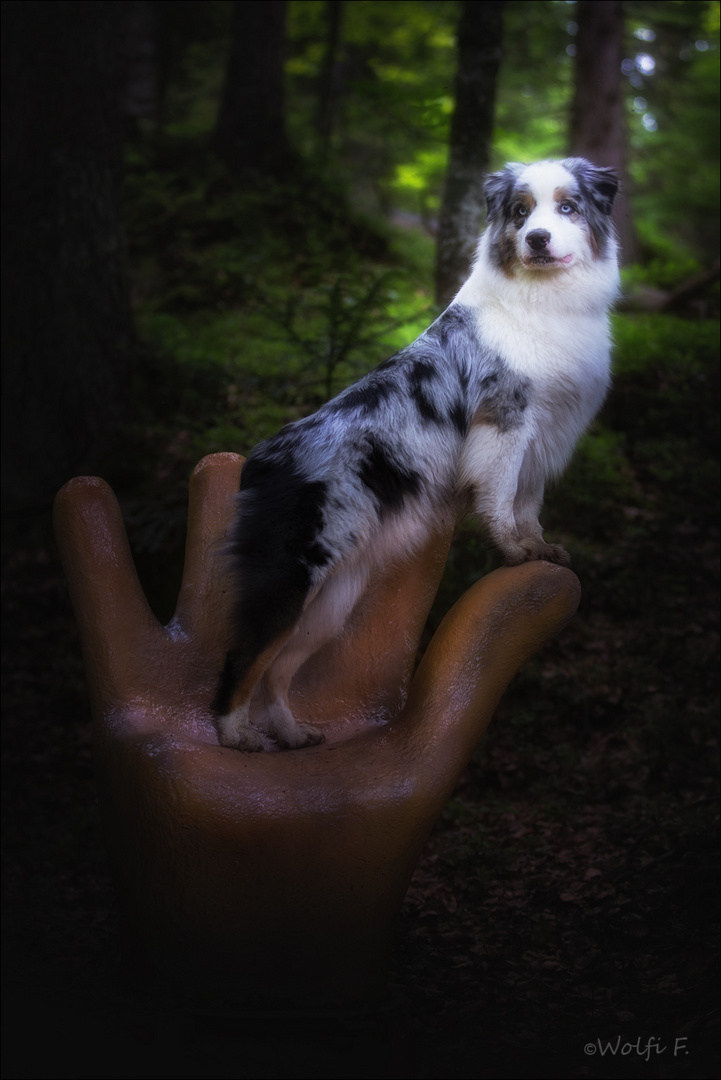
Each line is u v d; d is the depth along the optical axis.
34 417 7.96
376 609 3.28
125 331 8.44
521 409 3.30
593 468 8.18
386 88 9.58
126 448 7.98
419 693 2.95
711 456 8.70
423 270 12.84
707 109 17.34
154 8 17.86
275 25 13.99
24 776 5.52
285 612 2.96
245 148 13.99
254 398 8.66
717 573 7.12
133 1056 2.74
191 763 2.72
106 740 2.87
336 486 3.04
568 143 14.16
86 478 3.14
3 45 7.77
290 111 18.89
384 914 2.83
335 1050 2.76
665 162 18.12
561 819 4.90
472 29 8.70
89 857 4.82
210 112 18.31
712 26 17.00
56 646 6.69
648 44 18.30
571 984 3.55
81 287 8.08
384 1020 2.84
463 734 2.86
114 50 8.12
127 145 14.53
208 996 2.78
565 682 6.10
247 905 2.74
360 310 7.01
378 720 3.21
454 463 3.29
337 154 16.59
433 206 17.41
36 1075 2.70
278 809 2.70
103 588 3.05
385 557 3.20
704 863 3.98
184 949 2.77
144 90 17.73
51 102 7.85
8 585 7.15
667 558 7.27
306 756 2.89
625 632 6.64
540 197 3.33
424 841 2.84
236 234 12.73
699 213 17.58
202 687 3.11
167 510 6.84
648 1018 3.27
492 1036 3.21
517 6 15.55
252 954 2.77
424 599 3.30
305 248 12.66
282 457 3.12
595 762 5.39
